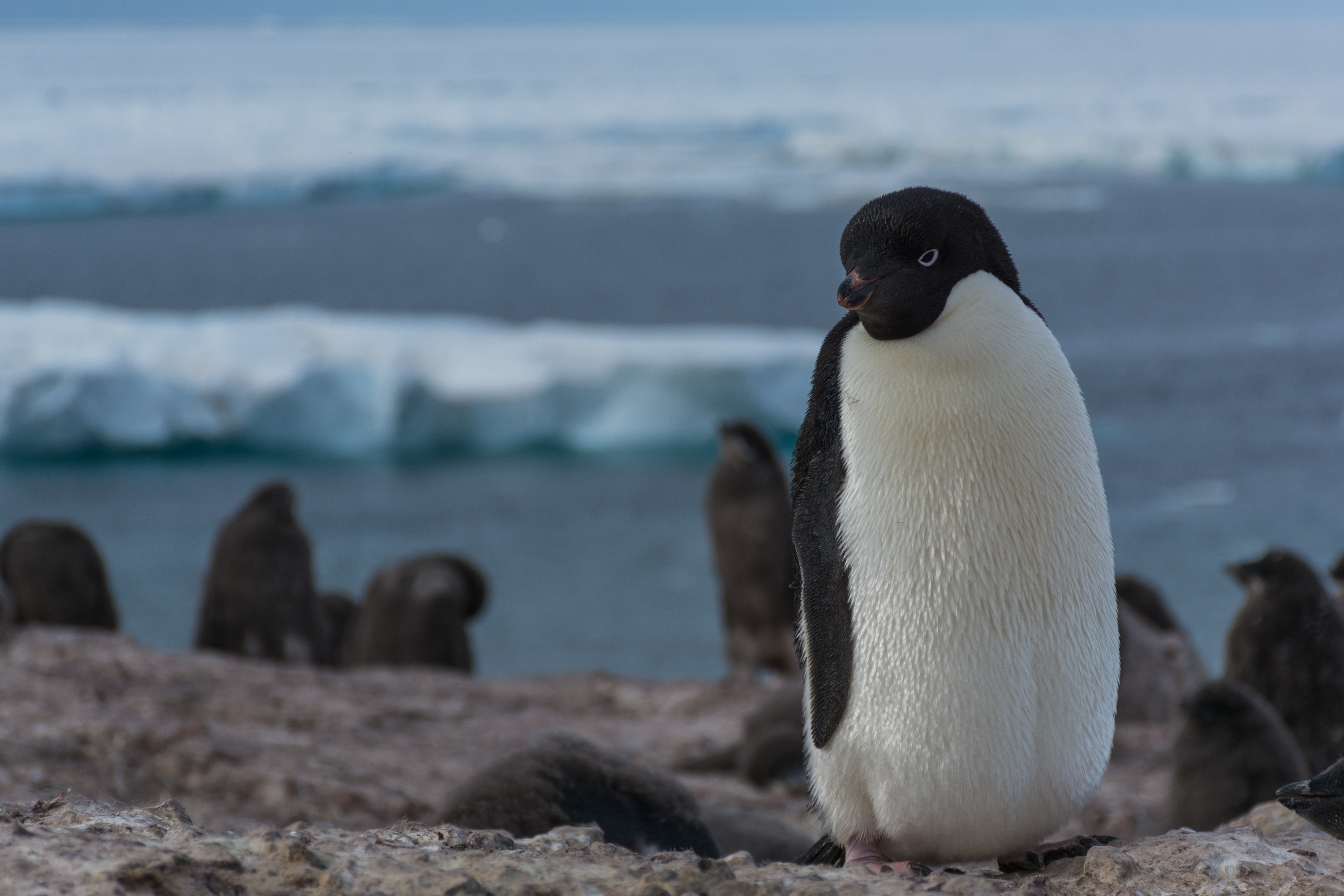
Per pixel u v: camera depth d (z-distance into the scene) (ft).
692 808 49.47
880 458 35.27
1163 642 121.08
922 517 34.71
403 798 71.36
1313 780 35.86
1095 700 35.76
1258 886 31.65
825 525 36.65
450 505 385.91
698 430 459.32
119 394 422.82
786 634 126.62
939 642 34.60
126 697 87.81
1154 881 32.14
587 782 47.65
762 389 453.58
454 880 28.66
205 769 70.85
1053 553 34.60
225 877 28.19
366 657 136.98
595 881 29.99
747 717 95.55
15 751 68.74
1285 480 391.24
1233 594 288.30
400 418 435.53
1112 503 369.09
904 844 36.78
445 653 133.39
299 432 440.04
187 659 103.60
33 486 395.75
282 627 125.29
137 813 34.63
